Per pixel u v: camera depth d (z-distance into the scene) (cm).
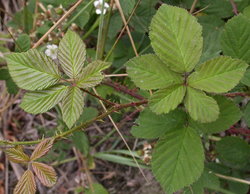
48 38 70
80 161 79
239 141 57
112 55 71
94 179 80
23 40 67
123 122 70
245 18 50
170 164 47
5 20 91
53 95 46
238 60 43
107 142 81
